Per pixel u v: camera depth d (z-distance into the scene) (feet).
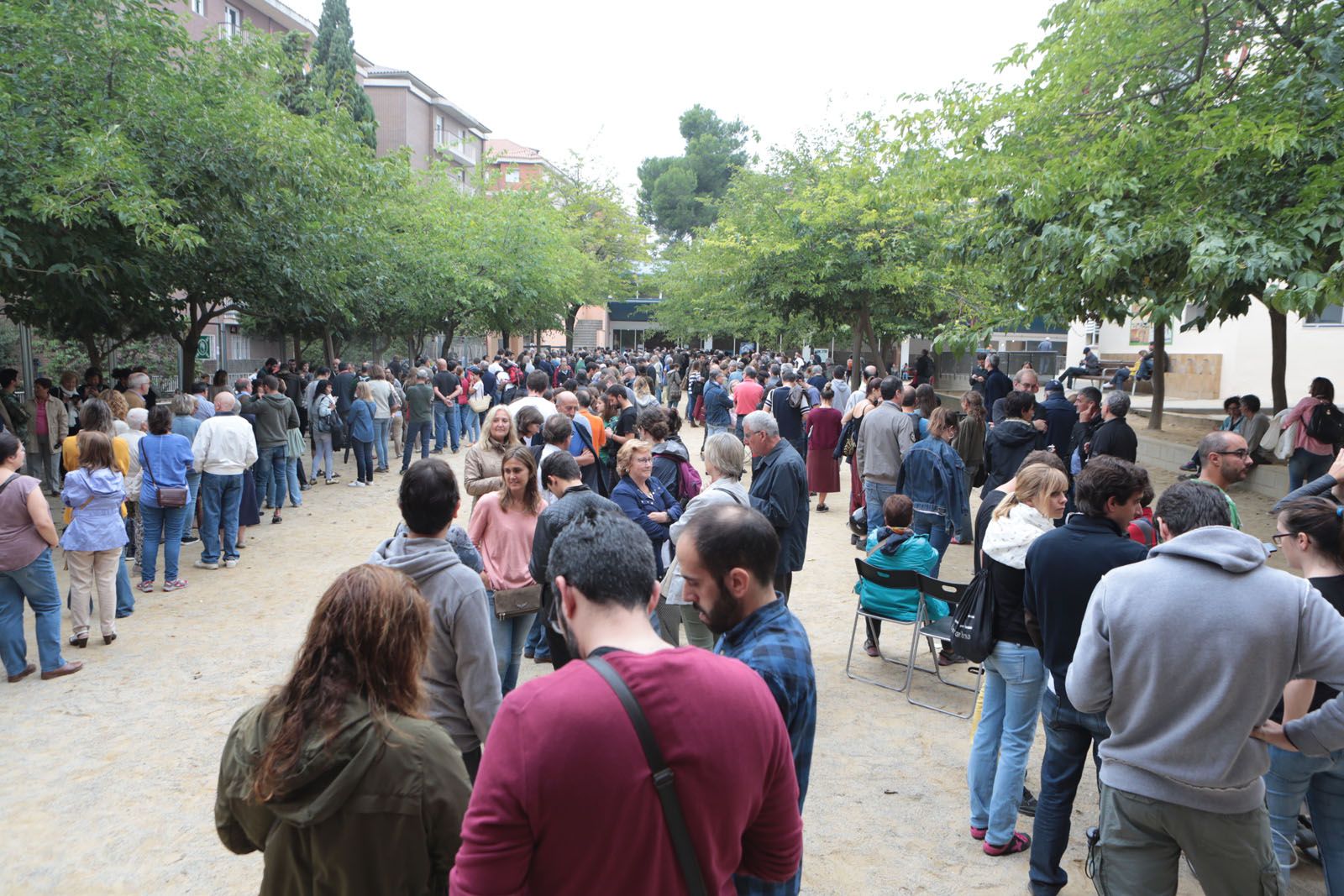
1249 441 41.42
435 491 10.60
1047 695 11.75
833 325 67.41
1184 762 8.65
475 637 10.50
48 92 32.12
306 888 6.63
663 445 21.59
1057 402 32.09
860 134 58.75
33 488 19.52
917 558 20.33
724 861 5.57
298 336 65.98
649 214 216.95
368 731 6.48
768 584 8.14
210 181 36.68
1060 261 30.22
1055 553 11.35
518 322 90.53
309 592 27.12
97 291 36.70
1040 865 11.97
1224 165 28.19
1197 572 8.77
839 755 16.81
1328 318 70.08
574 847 5.17
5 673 20.53
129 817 14.57
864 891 12.61
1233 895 8.87
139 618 24.49
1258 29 29.91
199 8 97.40
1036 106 32.42
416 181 81.25
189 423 31.17
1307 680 9.82
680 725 5.34
